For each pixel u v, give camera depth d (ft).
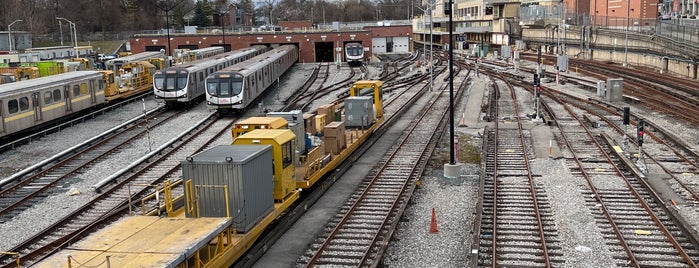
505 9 351.67
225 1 520.83
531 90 154.20
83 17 406.41
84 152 88.12
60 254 32.89
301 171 58.95
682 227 50.03
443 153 84.07
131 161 82.74
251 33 279.49
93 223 54.95
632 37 211.20
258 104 139.13
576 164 75.25
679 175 69.21
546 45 294.05
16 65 182.39
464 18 396.16
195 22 414.21
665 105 118.73
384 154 83.25
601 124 103.24
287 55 217.56
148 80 167.53
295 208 56.59
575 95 140.56
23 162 85.46
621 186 64.75
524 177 69.41
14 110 98.43
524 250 47.01
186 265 33.17
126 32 404.98
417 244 49.14
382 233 51.60
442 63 254.47
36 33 372.17
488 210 57.16
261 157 45.09
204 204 42.16
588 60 230.48
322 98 147.95
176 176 73.10
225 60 170.19
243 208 41.78
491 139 92.94
